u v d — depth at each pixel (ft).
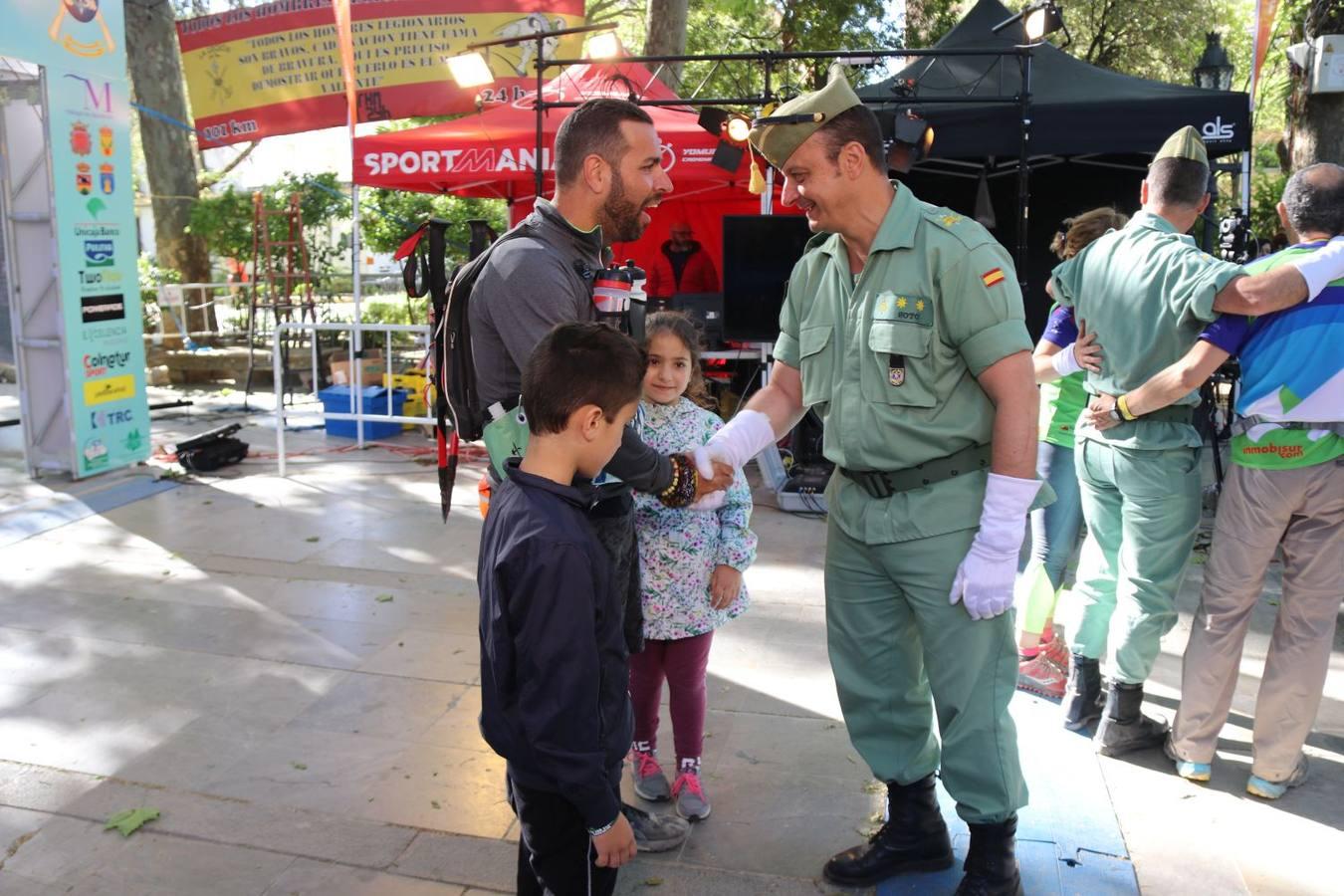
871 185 7.58
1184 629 14.60
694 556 9.15
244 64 38.88
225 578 16.71
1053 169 30.94
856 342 7.84
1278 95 51.52
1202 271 9.45
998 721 7.93
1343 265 9.00
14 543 18.57
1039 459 12.30
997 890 8.05
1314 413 9.20
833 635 8.75
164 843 9.41
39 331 22.67
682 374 9.11
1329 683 12.69
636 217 7.83
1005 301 7.37
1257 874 8.84
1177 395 9.72
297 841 9.43
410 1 37.99
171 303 43.70
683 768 9.80
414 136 26.43
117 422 23.67
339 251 49.14
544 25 38.19
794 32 55.52
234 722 11.76
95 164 22.44
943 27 56.85
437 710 12.09
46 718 11.85
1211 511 20.27
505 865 9.09
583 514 6.30
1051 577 12.38
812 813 9.86
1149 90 23.94
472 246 10.24
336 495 22.11
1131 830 9.51
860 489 8.21
